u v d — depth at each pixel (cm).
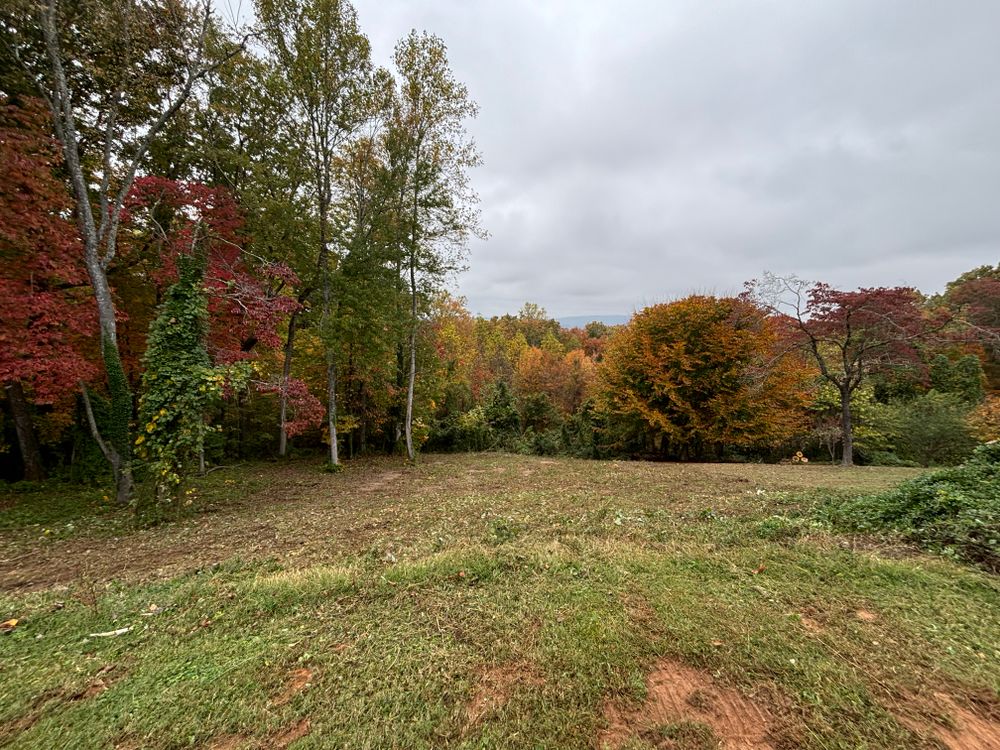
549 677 263
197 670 283
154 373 726
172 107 979
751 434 1531
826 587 364
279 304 1103
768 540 496
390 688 258
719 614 325
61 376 854
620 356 1795
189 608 380
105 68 927
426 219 1448
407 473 1270
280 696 257
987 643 278
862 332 1362
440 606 358
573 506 724
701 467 1267
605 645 291
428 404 1853
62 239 870
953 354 2222
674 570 412
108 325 862
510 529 580
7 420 1202
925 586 360
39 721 240
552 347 4447
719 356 1547
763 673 257
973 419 1489
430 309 1678
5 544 611
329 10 1155
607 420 1923
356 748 216
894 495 565
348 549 537
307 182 1268
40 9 799
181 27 962
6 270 846
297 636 321
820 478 970
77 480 1096
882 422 1596
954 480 553
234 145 1285
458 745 215
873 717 220
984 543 419
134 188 1040
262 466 1433
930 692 236
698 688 249
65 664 296
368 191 1362
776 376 1535
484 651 292
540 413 2548
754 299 1502
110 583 454
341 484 1091
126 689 265
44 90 859
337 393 1694
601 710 235
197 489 1010
